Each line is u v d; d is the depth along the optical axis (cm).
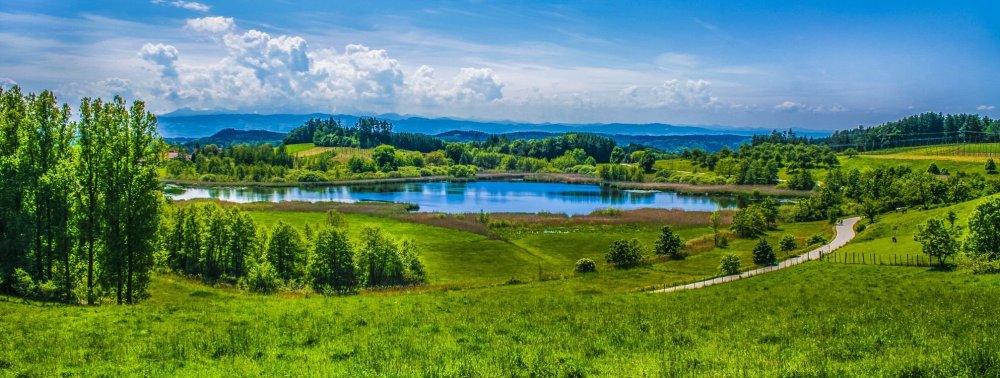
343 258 6919
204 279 6762
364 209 14575
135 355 2333
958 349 2095
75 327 2836
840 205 13675
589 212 15588
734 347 2484
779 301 4084
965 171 19038
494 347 2527
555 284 6219
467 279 7444
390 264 7000
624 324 3112
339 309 3638
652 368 2038
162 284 5212
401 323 3159
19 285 3850
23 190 4094
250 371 2100
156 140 4041
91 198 3891
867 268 6059
